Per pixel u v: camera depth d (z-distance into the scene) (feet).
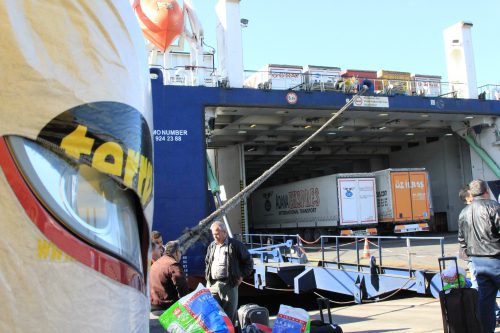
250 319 15.70
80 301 5.37
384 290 36.29
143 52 7.14
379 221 84.84
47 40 5.50
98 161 5.72
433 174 101.04
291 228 99.76
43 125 5.29
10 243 4.99
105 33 6.08
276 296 54.54
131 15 6.89
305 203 93.86
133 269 6.28
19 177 5.08
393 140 98.68
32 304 5.03
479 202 15.51
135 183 6.23
